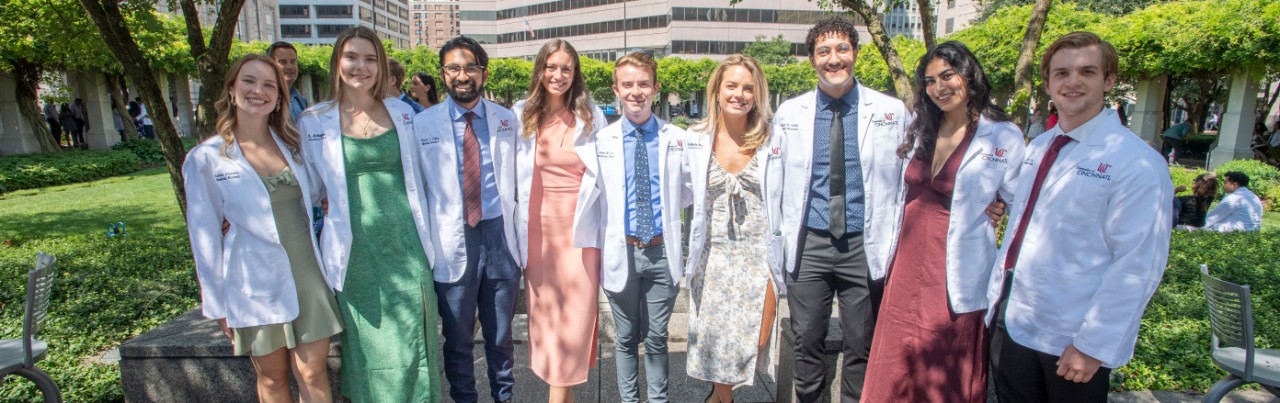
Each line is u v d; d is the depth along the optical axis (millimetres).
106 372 4125
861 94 3018
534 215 3281
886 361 2980
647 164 3164
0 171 13383
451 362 3291
